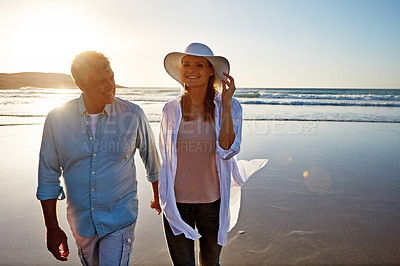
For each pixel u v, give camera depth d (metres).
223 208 2.14
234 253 2.72
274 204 3.78
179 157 2.14
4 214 3.50
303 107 18.08
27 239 2.96
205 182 2.12
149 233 3.11
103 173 1.78
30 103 19.42
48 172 1.79
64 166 1.79
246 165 2.42
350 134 9.00
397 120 12.23
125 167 1.87
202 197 2.13
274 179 4.77
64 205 3.78
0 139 8.02
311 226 3.20
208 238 2.16
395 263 2.55
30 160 5.90
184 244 2.12
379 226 3.19
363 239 2.94
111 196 1.80
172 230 2.09
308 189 4.31
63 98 25.50
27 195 4.08
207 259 2.19
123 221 1.85
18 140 7.89
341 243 2.87
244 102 21.19
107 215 1.81
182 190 2.14
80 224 1.80
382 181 4.66
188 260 2.12
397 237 2.97
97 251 1.93
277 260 2.61
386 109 16.91
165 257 2.69
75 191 1.78
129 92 44.28
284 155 6.36
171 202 2.07
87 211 1.78
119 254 1.85
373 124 11.12
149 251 2.78
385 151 6.76
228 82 2.08
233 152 2.01
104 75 1.65
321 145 7.41
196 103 2.16
